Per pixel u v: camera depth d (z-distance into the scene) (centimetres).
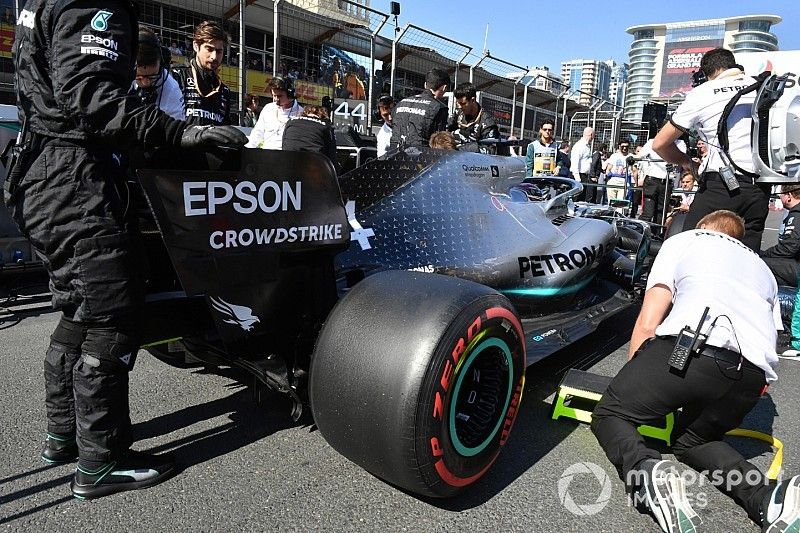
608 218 531
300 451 252
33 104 192
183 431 267
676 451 246
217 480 229
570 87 1459
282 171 212
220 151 197
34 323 427
